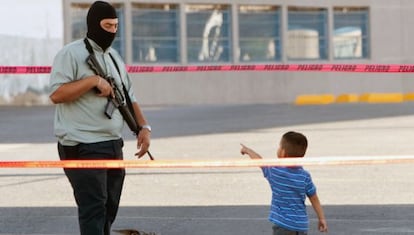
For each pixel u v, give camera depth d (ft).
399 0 233.14
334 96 221.46
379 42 232.73
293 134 38.22
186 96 208.74
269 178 37.47
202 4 213.05
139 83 203.62
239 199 63.82
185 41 209.77
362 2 230.89
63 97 36.35
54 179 75.25
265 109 174.91
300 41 224.94
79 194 36.58
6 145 107.55
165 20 209.15
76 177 36.40
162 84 206.39
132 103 39.27
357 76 228.43
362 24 232.32
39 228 53.36
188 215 57.31
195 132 122.21
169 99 206.80
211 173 78.23
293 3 222.48
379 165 82.64
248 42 219.00
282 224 36.86
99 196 36.60
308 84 222.89
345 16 230.48
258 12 220.43
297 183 36.88
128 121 38.29
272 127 129.80
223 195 65.82
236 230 52.19
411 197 64.13
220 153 95.86
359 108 174.09
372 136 114.11
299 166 37.52
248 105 194.08
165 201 63.31
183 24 209.56
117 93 37.60
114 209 39.34
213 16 215.10
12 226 54.08
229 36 216.95
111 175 38.83
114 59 38.24
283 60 221.25
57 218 56.80
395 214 57.21
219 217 56.49
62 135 37.06
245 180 73.46
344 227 52.90
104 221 37.14
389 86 230.27
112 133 37.40
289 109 173.88
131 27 203.21
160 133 121.19
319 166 82.28
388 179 73.51
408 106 178.81
